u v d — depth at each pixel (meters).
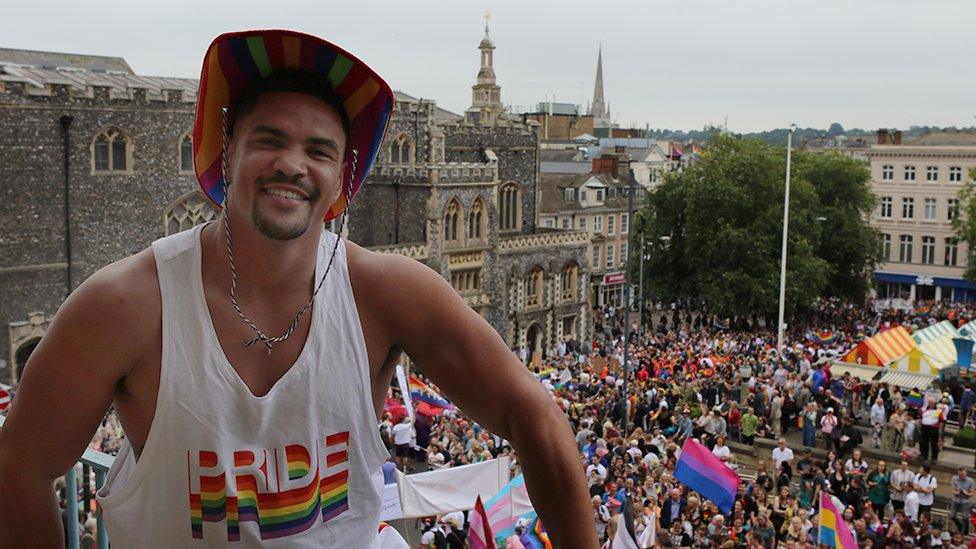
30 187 45.88
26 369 2.83
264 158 2.77
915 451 30.89
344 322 2.93
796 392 36.34
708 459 21.59
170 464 2.80
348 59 2.83
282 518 2.84
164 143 50.44
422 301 2.99
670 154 137.50
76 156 47.25
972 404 35.06
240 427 2.81
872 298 92.94
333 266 2.97
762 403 35.41
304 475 2.86
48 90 45.94
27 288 46.12
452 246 61.38
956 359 39.34
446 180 60.28
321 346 2.88
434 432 27.78
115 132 48.66
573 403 33.03
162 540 2.88
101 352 2.75
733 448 33.34
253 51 2.81
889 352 39.78
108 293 2.78
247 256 2.82
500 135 72.56
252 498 2.82
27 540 2.90
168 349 2.78
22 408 2.78
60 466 2.84
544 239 69.00
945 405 32.09
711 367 41.59
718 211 69.69
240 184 2.79
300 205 2.78
